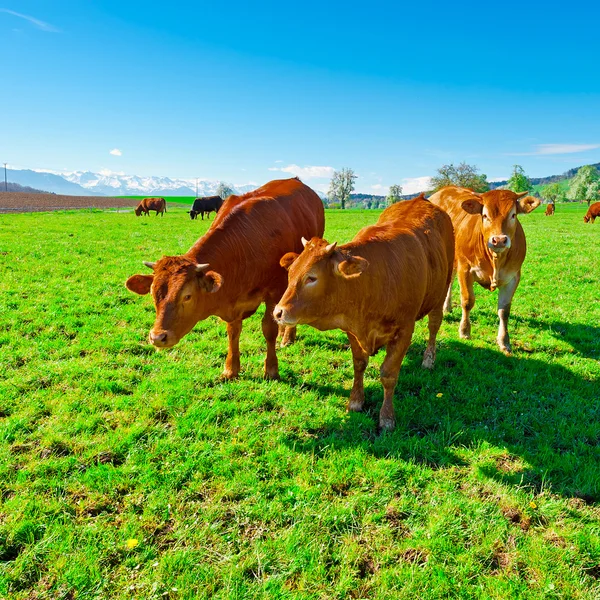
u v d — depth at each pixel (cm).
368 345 555
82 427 537
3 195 10781
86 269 1320
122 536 387
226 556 370
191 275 532
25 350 741
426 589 344
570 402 613
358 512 420
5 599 331
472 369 716
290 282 493
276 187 809
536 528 406
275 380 674
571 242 2173
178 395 612
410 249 596
